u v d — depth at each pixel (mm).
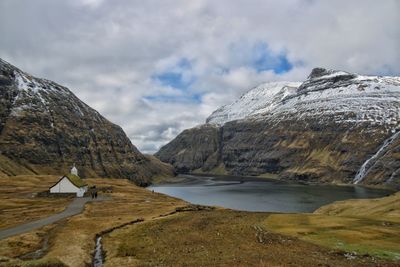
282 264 45031
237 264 45031
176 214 92750
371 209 111688
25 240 59312
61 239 59344
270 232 65875
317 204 185375
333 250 51875
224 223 76562
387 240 58125
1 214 89500
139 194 156375
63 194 135000
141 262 47375
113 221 78375
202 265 44906
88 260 49719
